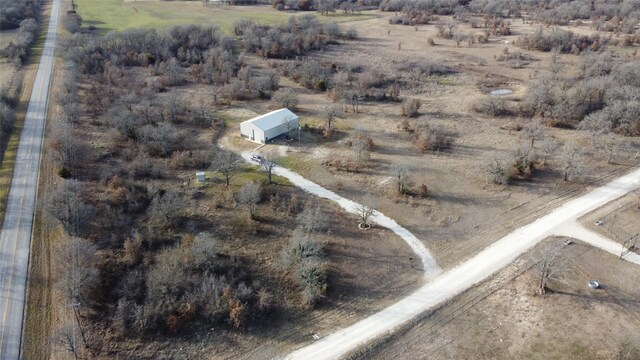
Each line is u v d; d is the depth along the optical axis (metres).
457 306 61.62
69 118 104.81
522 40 157.75
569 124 108.31
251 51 156.25
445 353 55.41
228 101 120.38
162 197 80.44
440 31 170.75
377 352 55.69
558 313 59.81
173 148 96.94
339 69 140.50
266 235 73.31
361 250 71.25
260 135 99.69
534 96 113.75
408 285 65.25
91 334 56.59
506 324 58.88
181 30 158.25
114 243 69.81
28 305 60.38
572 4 199.50
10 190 82.81
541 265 64.31
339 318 60.38
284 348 56.38
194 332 58.06
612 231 73.69
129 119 99.25
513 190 85.00
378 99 123.56
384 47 160.50
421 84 132.62
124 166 88.88
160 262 66.06
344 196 83.38
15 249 69.25
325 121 110.38
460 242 72.88
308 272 63.25
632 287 63.38
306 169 91.19
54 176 86.69
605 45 152.38
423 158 95.50
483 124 109.75
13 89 122.81
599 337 56.31
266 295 61.53
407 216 78.69
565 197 82.62
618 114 104.38
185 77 135.62
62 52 145.25
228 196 81.12
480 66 142.75
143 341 56.50
